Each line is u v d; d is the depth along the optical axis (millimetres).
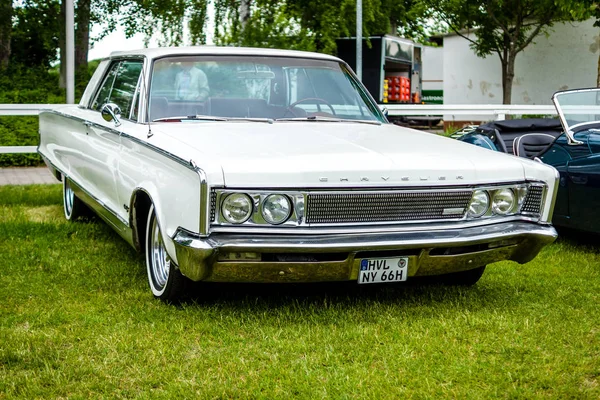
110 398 3396
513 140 7848
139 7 24219
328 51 14969
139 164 4875
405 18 27234
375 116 5891
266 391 3479
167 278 4641
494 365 3812
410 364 3811
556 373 3723
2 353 3842
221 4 14414
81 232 6871
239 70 5582
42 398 3391
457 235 4398
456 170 4473
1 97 21312
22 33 31953
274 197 4098
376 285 5297
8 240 6539
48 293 4965
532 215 4781
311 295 5012
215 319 4461
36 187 9789
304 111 5570
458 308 4781
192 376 3656
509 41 22453
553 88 22953
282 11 13672
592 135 6473
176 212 4238
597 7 16438
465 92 25453
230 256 4109
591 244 6883
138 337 4145
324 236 4168
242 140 4582
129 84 5707
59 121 7266
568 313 4691
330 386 3531
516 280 5531
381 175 4266
